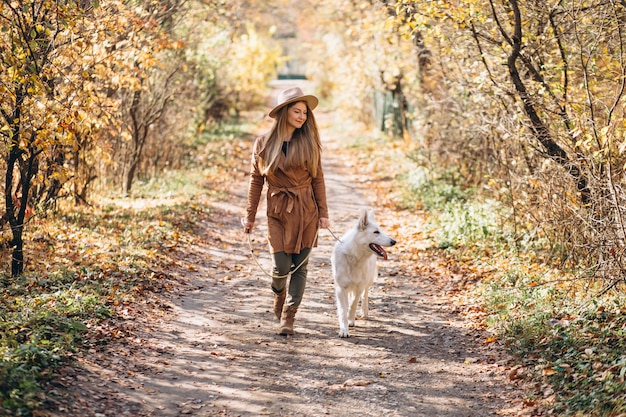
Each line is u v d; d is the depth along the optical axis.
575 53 8.75
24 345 5.14
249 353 6.18
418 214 13.49
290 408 5.04
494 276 8.58
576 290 7.35
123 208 12.80
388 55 19.75
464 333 6.82
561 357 5.68
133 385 5.26
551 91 8.70
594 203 7.73
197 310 7.48
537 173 9.20
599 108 8.31
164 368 5.70
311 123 6.54
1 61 7.16
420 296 8.28
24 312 6.18
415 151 18.33
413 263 9.95
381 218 13.49
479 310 7.43
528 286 7.78
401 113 22.81
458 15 8.48
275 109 6.39
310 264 9.92
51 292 7.27
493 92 9.62
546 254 9.06
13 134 7.04
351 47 25.66
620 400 4.57
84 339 5.91
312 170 6.53
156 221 11.73
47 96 7.79
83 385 5.04
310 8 29.67
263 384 5.48
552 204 8.78
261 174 6.65
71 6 7.12
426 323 7.19
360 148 22.94
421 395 5.32
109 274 8.19
